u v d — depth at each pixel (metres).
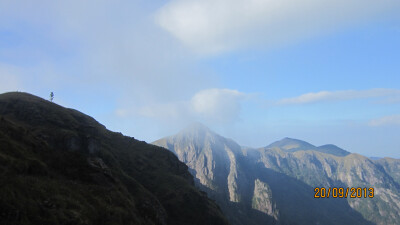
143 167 144.62
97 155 110.94
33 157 78.44
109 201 79.00
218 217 131.62
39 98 138.12
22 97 129.25
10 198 54.59
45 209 57.94
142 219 88.31
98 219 68.00
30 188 61.81
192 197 133.25
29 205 56.28
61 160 89.38
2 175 61.62
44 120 115.69
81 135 109.75
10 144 76.12
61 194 67.19
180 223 116.12
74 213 62.25
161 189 131.88
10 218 51.03
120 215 75.19
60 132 104.81
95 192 79.81
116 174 109.88
